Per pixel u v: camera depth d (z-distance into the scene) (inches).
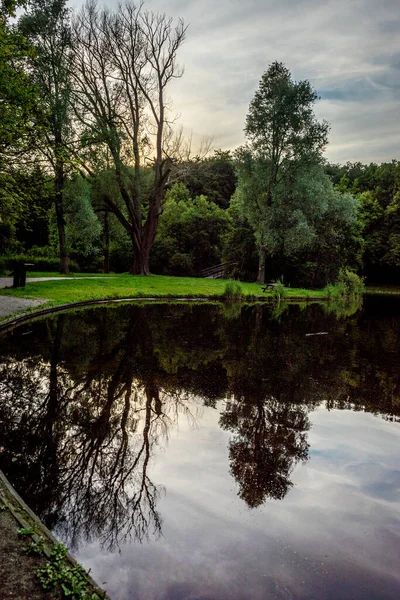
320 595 112.7
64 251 1120.8
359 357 408.5
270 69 1182.3
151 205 1259.2
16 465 179.6
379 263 1957.4
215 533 140.0
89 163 1064.8
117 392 279.0
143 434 217.8
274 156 1211.9
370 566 125.3
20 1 558.6
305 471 183.8
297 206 1187.3
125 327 520.7
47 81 988.6
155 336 475.8
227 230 1632.6
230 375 329.7
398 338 527.5
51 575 97.5
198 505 156.6
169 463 188.9
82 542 134.3
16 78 550.6
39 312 567.2
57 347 393.4
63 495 159.5
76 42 1085.1
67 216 1131.9
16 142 568.4
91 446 201.5
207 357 386.3
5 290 706.8
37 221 1633.9
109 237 1513.3
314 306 946.7
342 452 203.3
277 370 349.4
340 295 1151.0
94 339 438.0
